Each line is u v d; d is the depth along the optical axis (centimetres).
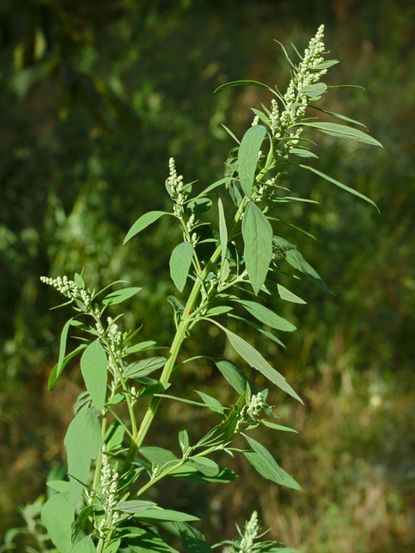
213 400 167
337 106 707
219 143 632
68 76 438
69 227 567
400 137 676
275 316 164
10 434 494
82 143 645
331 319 552
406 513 457
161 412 501
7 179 624
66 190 620
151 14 773
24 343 543
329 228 586
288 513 453
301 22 923
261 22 917
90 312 166
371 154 652
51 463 464
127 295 167
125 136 627
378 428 491
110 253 559
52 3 429
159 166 613
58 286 164
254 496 457
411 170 644
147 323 536
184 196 167
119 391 170
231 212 557
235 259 168
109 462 172
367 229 591
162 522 175
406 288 572
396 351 554
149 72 716
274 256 165
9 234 575
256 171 165
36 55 432
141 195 588
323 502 458
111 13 443
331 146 641
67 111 441
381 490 459
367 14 889
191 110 669
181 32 803
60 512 159
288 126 159
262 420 166
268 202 164
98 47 704
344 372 537
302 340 546
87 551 155
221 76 719
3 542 411
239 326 546
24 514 260
